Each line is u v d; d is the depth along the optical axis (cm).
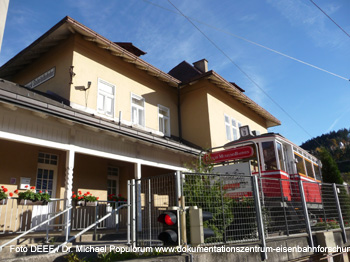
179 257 539
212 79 1620
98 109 1212
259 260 652
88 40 1214
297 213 852
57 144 891
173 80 1594
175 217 559
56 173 1091
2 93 713
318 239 847
